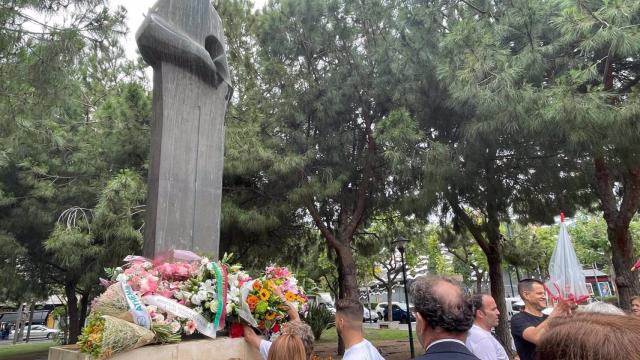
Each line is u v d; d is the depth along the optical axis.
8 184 11.62
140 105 10.18
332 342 17.38
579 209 11.47
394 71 9.30
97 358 2.86
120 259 9.59
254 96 10.59
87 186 11.03
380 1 9.83
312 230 13.65
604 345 0.97
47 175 11.07
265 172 9.92
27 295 18.08
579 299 3.53
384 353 13.48
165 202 4.34
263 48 10.74
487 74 7.26
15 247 11.41
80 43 6.39
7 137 7.40
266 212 10.20
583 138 6.26
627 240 8.44
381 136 8.45
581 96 6.16
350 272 10.86
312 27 10.16
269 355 2.82
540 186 10.01
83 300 19.78
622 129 6.00
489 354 3.44
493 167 9.34
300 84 10.38
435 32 9.13
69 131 11.70
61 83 6.58
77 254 9.36
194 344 3.30
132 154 10.52
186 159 4.56
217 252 4.61
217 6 11.15
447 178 8.64
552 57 7.81
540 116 6.59
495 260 11.74
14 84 6.45
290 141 10.22
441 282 2.01
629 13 5.97
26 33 6.08
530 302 3.79
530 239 17.14
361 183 10.91
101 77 12.56
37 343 30.80
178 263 3.71
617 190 11.07
